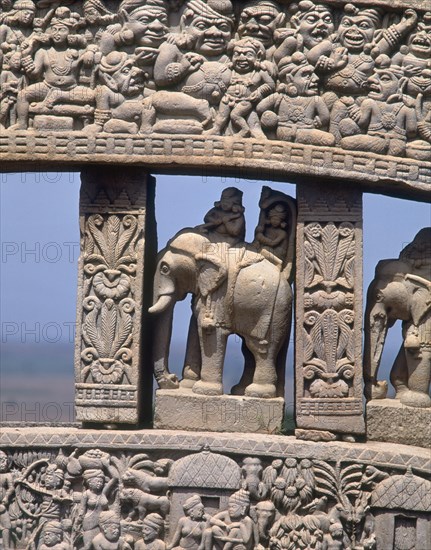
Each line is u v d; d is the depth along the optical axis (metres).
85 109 13.68
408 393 14.11
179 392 14.05
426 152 13.80
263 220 14.10
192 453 13.76
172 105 13.64
